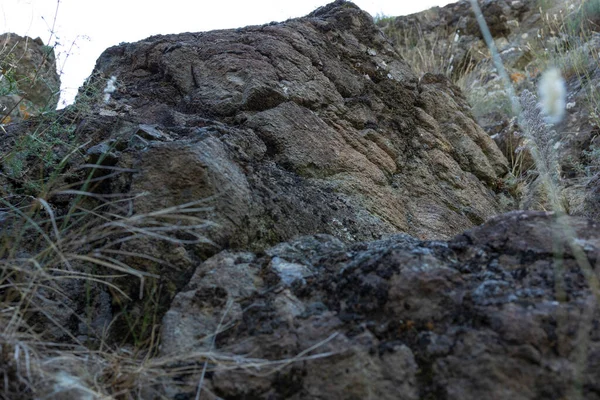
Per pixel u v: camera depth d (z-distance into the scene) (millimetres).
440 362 1516
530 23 7285
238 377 1633
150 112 2971
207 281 1916
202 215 2070
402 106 3684
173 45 3363
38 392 1547
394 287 1690
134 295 1965
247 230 2170
